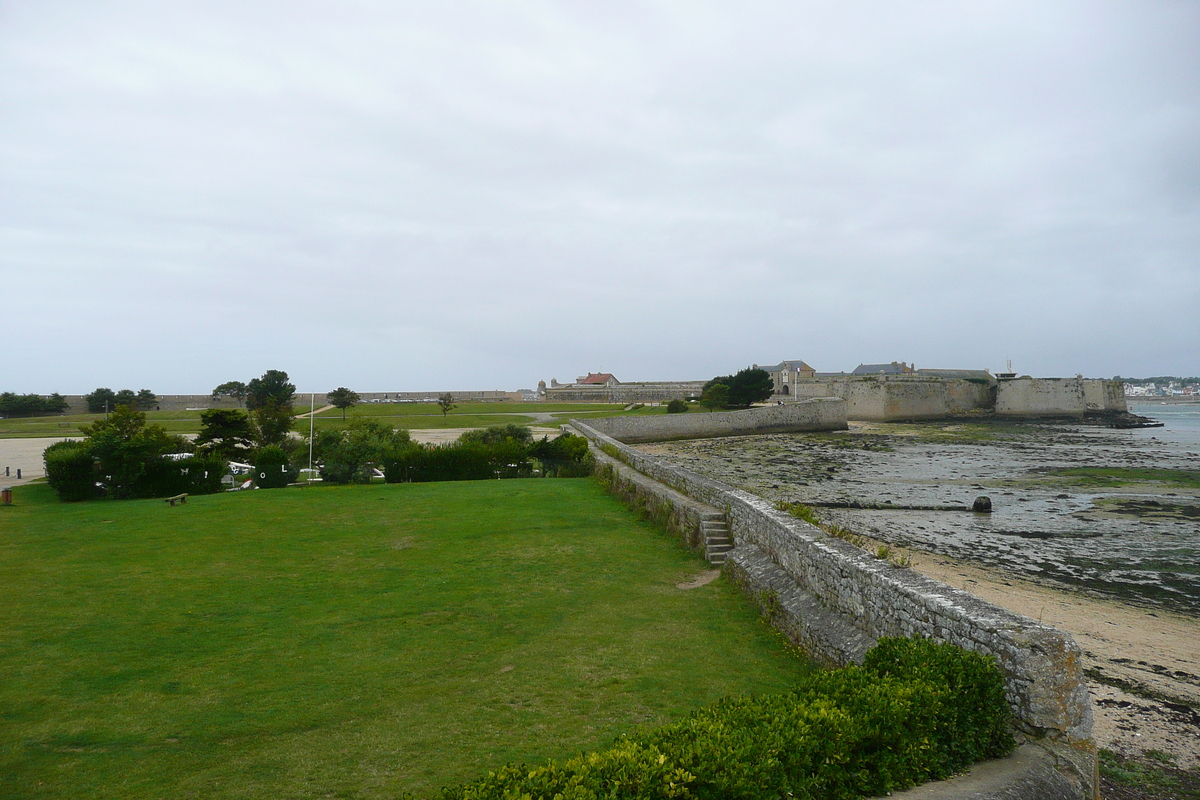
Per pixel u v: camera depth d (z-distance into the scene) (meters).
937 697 5.26
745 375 83.88
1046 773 5.20
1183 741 8.94
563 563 13.97
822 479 38.19
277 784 5.94
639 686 8.09
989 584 17.20
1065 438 64.81
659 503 17.48
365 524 17.70
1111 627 13.94
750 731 4.70
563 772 4.15
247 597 11.73
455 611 11.05
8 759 6.43
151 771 6.21
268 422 40.94
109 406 89.88
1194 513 28.03
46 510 20.31
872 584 8.01
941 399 85.50
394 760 6.35
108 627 10.20
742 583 12.09
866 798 4.69
